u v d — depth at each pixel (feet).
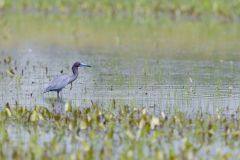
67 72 67.97
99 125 45.73
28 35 96.37
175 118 47.24
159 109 51.96
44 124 47.24
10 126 46.98
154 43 89.45
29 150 40.01
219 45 87.76
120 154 39.88
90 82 62.49
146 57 77.87
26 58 76.89
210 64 73.31
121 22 112.78
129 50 83.35
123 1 127.13
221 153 39.75
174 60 75.82
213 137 44.06
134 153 40.37
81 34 98.22
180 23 111.86
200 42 90.38
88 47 85.97
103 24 110.01
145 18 118.32
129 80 63.41
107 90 58.90
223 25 109.50
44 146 40.73
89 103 53.93
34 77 65.05
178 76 65.72
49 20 114.11
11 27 104.12
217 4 119.75
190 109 51.96
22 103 54.13
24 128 46.42
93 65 72.13
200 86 60.80
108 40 92.48
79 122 47.01
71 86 58.44
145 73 65.05
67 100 55.06
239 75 66.74
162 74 66.69
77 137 42.32
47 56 78.48
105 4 125.70
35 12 123.95
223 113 50.72
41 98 55.93
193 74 66.90
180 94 57.26
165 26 107.86
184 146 40.73
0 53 80.18
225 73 67.72
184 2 123.13
